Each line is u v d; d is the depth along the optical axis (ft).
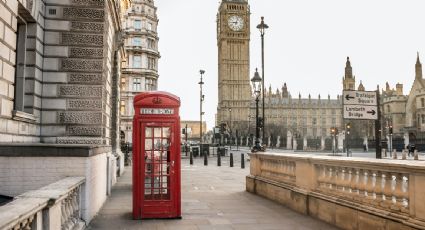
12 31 29.40
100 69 39.19
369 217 23.81
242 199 42.32
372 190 24.39
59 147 26.66
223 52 506.48
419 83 345.31
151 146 31.50
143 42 233.96
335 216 28.09
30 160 26.30
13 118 29.78
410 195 20.68
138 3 233.55
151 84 238.07
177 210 31.24
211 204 38.75
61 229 19.84
